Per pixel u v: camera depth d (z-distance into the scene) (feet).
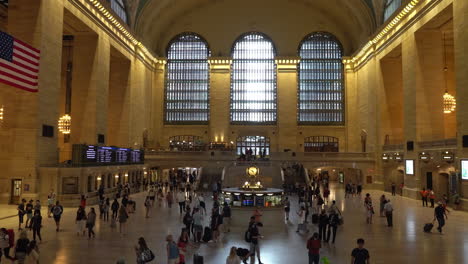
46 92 72.13
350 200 86.94
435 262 35.76
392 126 117.60
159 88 150.71
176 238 45.50
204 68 152.87
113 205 52.49
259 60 153.48
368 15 124.47
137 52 126.11
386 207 54.75
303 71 152.87
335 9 141.49
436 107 91.04
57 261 35.06
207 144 146.10
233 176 105.40
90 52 95.81
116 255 37.45
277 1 152.15
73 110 95.04
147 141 139.85
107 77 101.40
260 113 152.05
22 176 68.13
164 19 143.95
